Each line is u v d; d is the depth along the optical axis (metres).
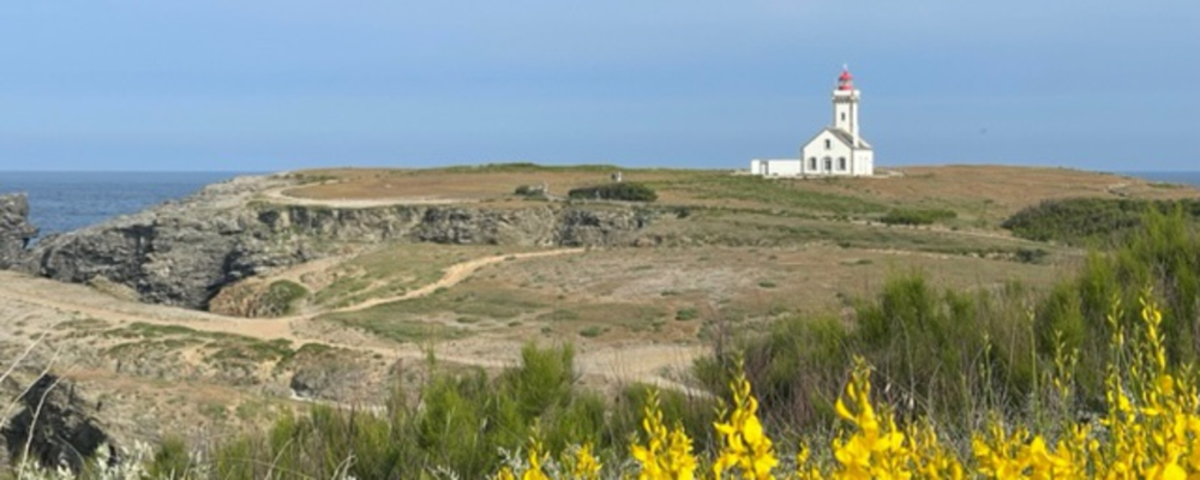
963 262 49.81
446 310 50.41
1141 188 109.56
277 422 7.45
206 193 105.88
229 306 65.69
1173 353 6.64
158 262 73.44
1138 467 2.93
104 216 183.88
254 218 77.69
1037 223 71.81
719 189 96.38
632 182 98.25
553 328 40.62
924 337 7.55
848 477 2.45
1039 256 55.41
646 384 7.35
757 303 44.88
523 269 60.00
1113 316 4.85
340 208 80.56
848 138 115.69
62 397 21.91
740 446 2.57
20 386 22.34
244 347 40.12
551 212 80.38
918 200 98.06
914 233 67.12
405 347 42.00
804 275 50.12
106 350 41.12
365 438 6.77
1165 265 8.63
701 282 51.25
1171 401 3.14
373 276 62.84
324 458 6.56
